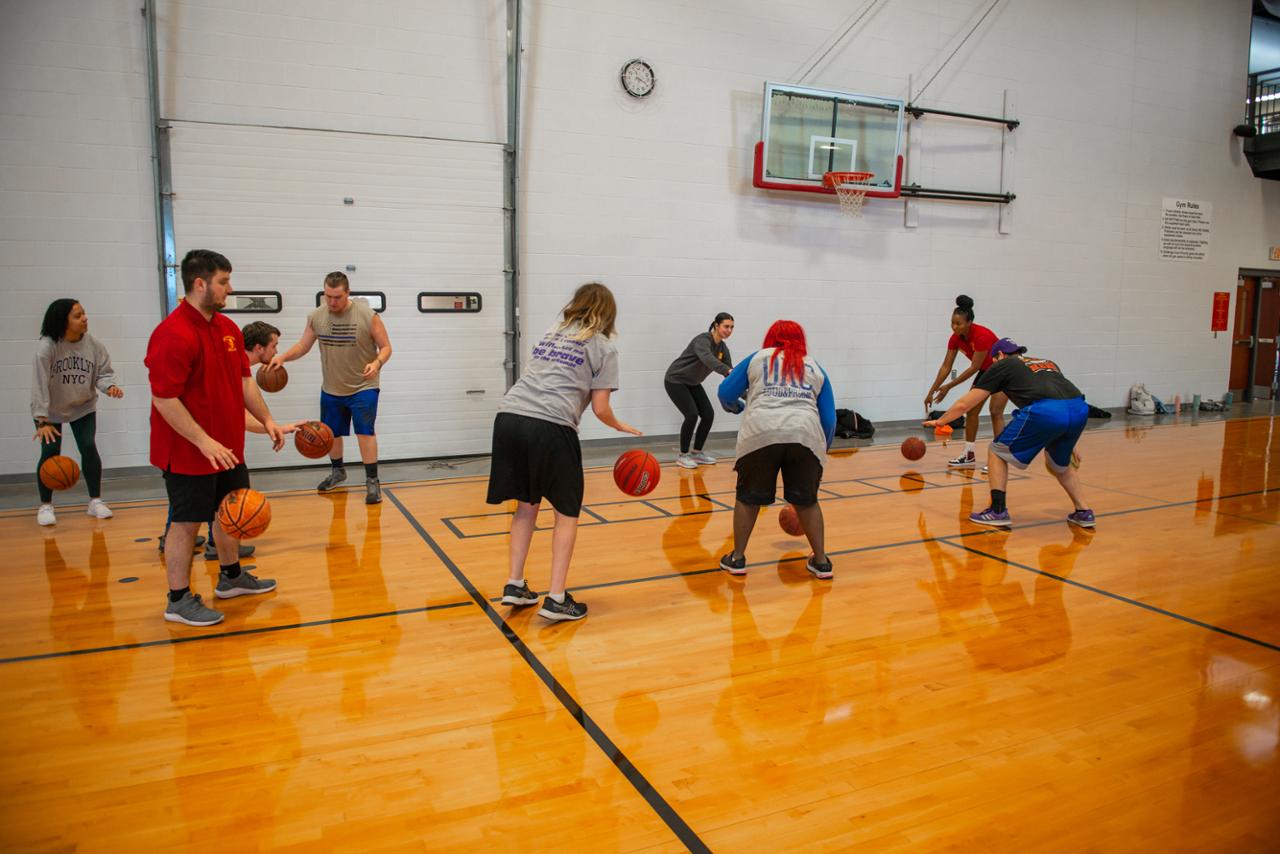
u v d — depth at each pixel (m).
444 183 7.44
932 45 9.55
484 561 4.40
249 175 6.82
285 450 7.06
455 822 2.06
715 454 7.93
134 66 6.43
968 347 7.30
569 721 2.62
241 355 3.49
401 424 7.53
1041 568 4.35
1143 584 4.08
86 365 5.11
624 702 2.76
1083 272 11.05
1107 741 2.51
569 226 7.98
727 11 8.43
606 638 3.34
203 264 3.16
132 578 4.05
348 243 7.17
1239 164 12.33
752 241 8.83
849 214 9.30
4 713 2.66
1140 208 11.42
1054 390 4.98
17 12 6.09
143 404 6.71
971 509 5.71
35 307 6.36
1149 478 6.92
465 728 2.57
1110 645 3.29
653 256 8.37
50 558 4.39
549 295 7.98
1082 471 7.25
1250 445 8.82
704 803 2.15
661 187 8.33
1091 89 10.77
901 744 2.48
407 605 3.71
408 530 5.05
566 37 7.77
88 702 2.74
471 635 3.36
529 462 3.37
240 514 3.44
